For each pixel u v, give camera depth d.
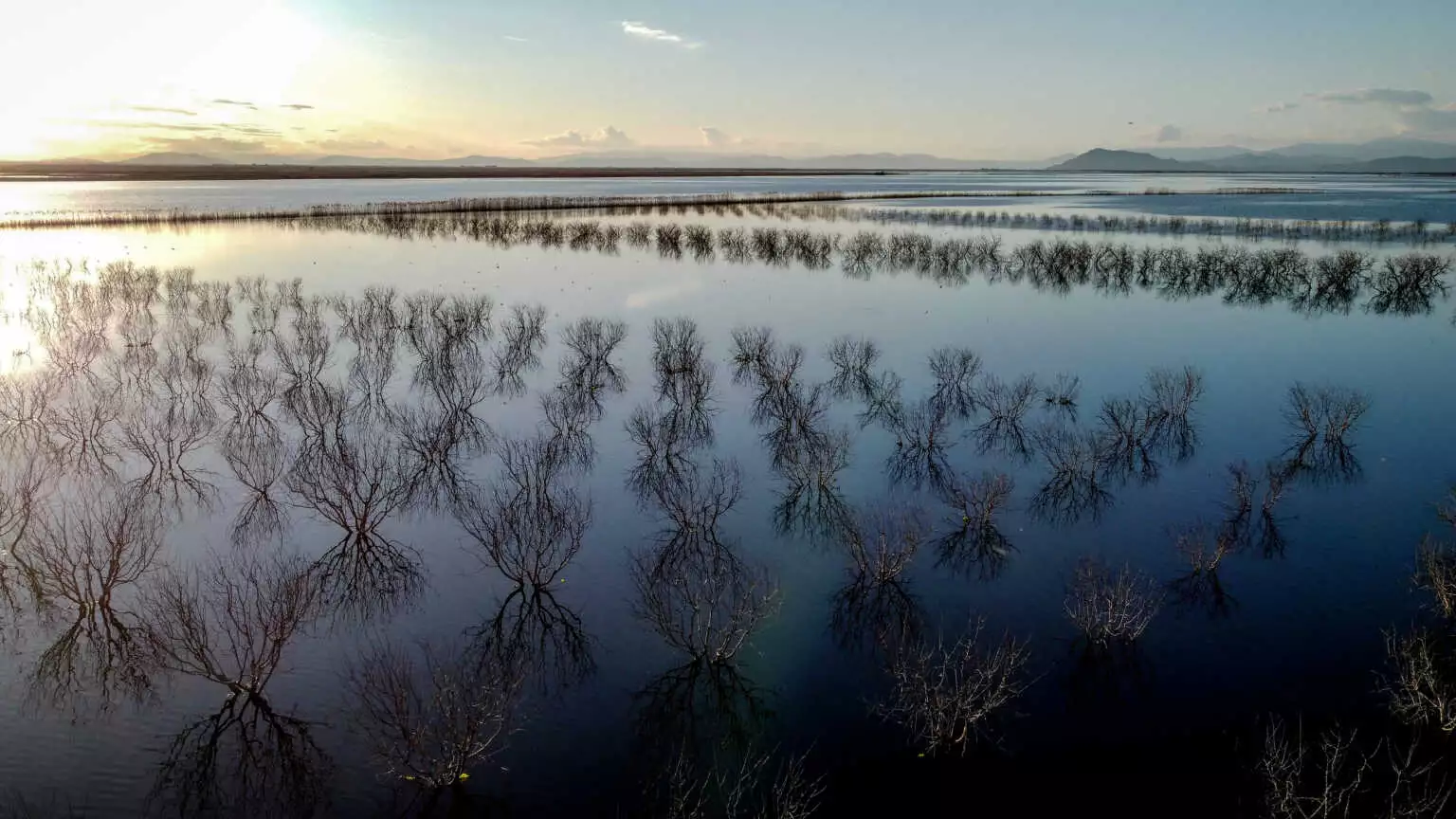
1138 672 16.42
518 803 13.41
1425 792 12.84
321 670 16.48
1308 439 28.31
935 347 41.56
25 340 39.94
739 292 56.03
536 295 54.25
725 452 28.00
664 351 38.50
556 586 19.73
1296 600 18.75
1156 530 22.23
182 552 20.81
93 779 13.66
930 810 13.31
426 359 38.09
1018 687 16.03
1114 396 33.50
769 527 22.66
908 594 19.34
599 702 15.77
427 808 13.27
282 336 42.31
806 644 17.55
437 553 21.17
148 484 24.44
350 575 19.92
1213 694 15.77
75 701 15.45
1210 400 32.84
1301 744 14.34
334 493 23.77
